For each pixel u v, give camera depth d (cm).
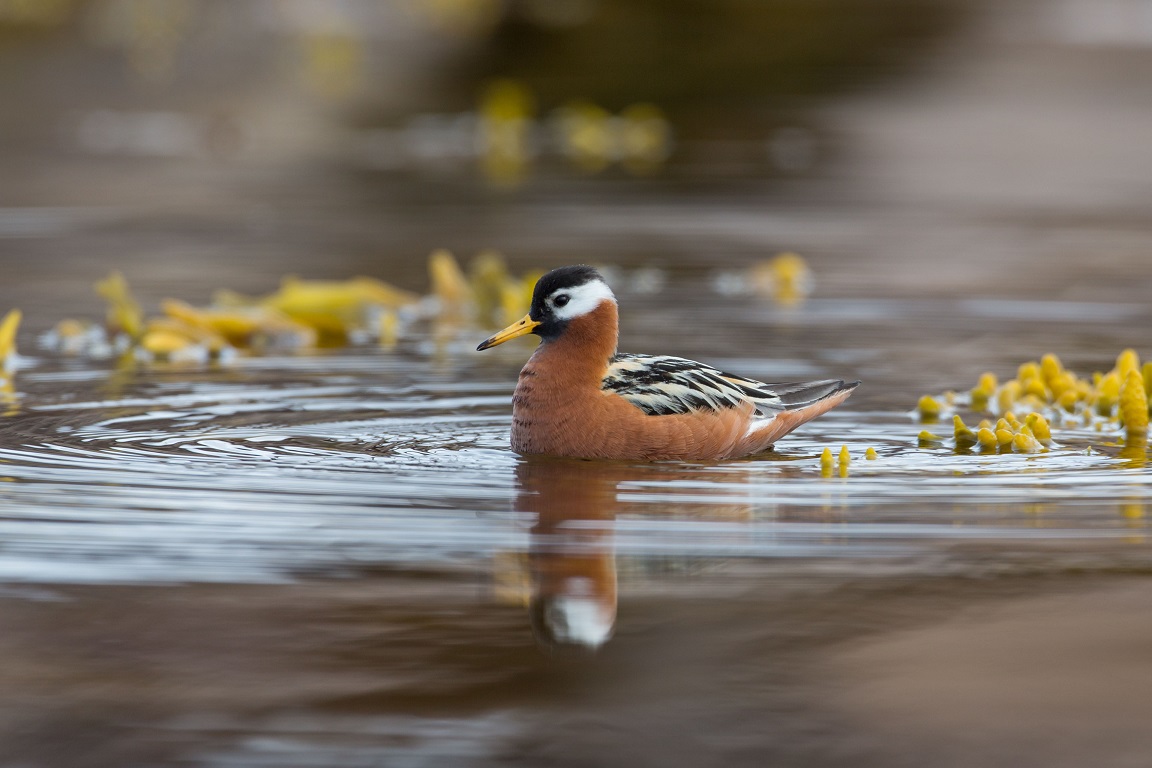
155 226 3128
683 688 791
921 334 2002
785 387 1363
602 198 3597
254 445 1312
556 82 5703
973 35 6812
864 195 3697
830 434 1412
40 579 932
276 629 859
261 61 6078
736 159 4350
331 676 799
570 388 1291
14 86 5528
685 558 984
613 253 2798
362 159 4322
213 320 1975
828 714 763
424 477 1200
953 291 2388
